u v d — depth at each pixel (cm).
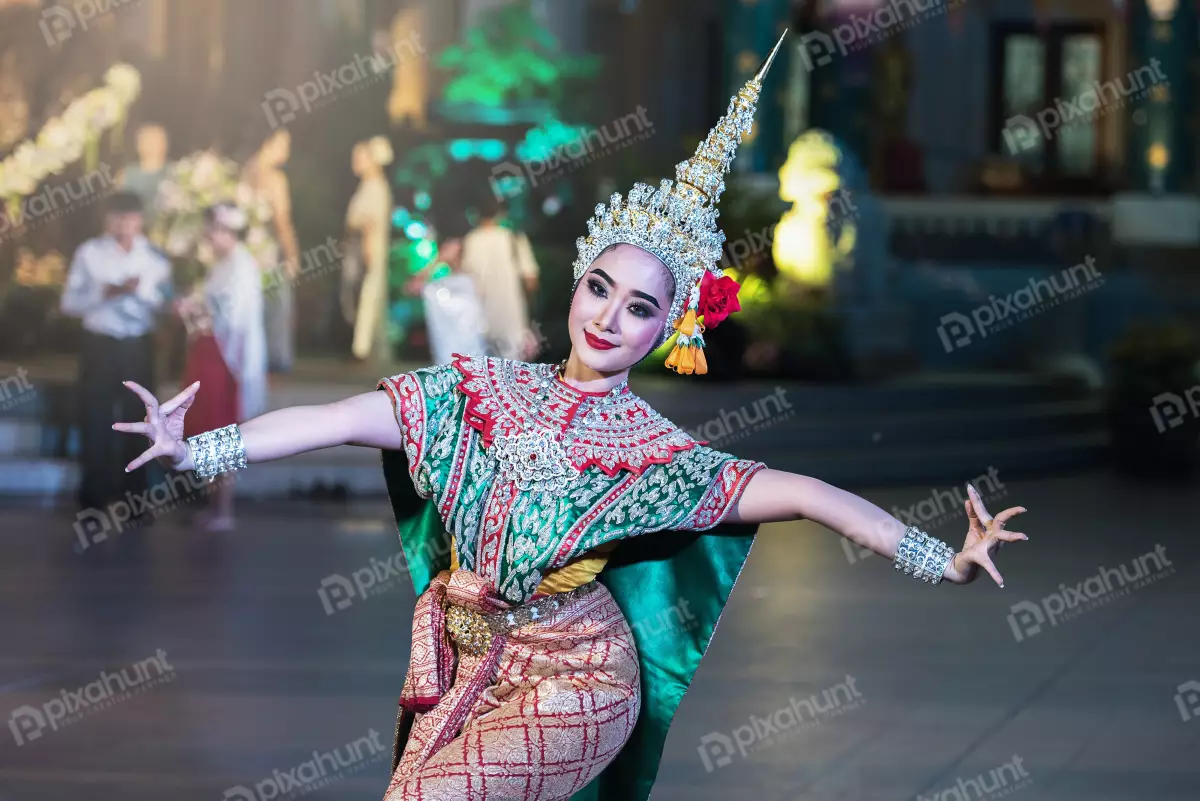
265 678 923
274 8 2569
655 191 458
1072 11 3434
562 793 430
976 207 2855
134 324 1486
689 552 466
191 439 428
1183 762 786
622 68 3325
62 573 1241
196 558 1317
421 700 446
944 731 838
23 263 2136
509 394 453
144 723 826
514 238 1850
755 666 980
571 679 438
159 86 2452
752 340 2075
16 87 2369
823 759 783
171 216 1859
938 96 3388
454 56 2809
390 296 2225
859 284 2347
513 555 438
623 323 450
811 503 439
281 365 1945
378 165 2083
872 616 1138
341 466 1689
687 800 715
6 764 752
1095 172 3384
